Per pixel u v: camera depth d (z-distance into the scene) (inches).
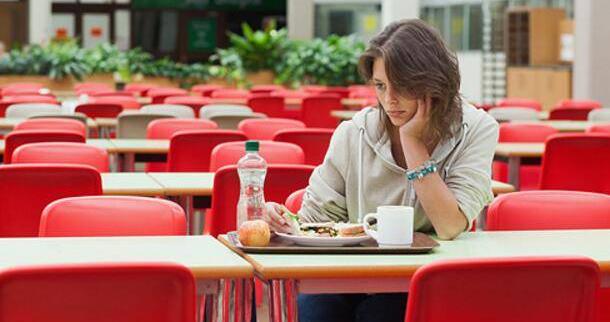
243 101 561.0
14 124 366.6
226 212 190.4
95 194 190.9
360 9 1018.7
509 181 279.0
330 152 146.6
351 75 838.5
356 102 614.5
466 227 136.9
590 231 141.2
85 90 639.1
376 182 142.8
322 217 145.9
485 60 877.2
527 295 101.3
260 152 232.1
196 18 1137.4
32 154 226.5
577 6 664.4
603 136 264.4
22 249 121.6
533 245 129.8
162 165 336.2
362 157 143.9
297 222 131.6
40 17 952.3
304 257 118.3
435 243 125.4
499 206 150.6
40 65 797.2
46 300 94.2
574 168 265.3
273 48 855.7
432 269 98.3
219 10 1144.8
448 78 133.3
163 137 319.3
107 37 1119.6
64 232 141.1
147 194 197.5
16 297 93.4
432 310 99.7
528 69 789.9
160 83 839.1
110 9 1119.0
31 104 422.3
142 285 95.9
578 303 102.6
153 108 410.6
